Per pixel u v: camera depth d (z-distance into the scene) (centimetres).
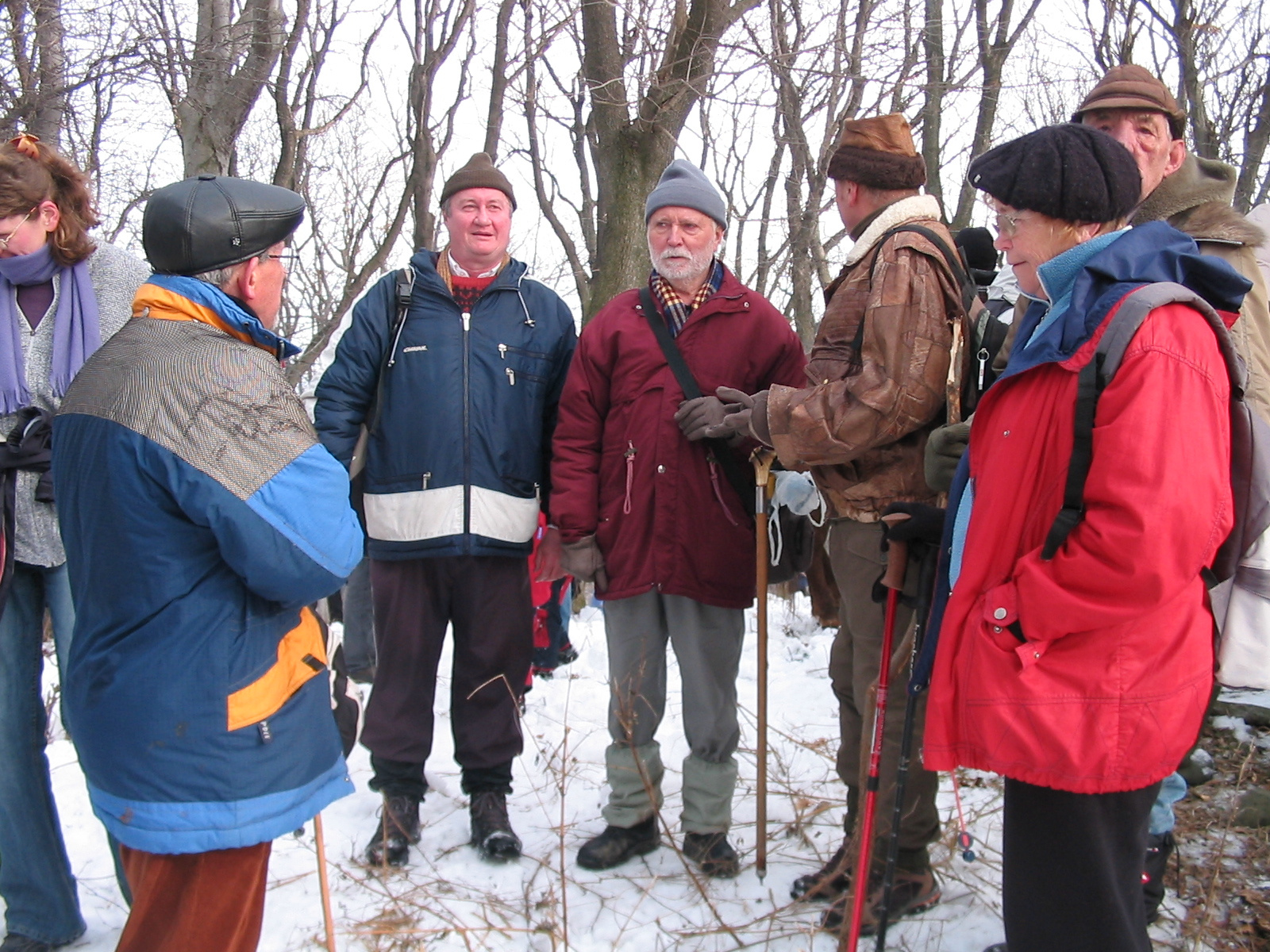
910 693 202
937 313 225
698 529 270
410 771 293
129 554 167
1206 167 243
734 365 276
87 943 246
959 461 212
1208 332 163
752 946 238
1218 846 268
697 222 272
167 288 179
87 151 730
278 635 180
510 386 291
